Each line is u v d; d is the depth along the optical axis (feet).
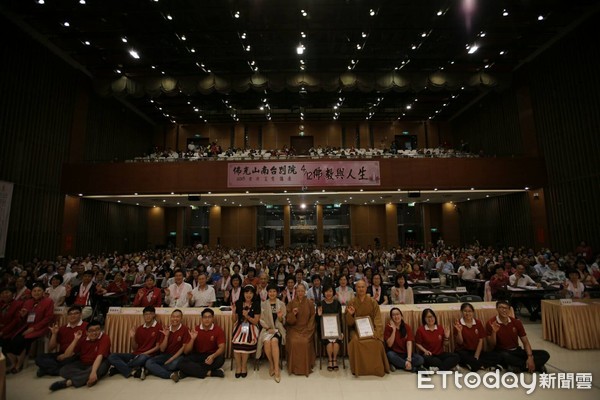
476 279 28.48
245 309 15.10
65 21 37.73
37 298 16.70
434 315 15.19
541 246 46.68
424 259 42.11
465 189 48.01
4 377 10.96
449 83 50.29
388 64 48.37
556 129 44.52
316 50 44.65
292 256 47.96
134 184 47.19
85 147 51.08
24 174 40.50
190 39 41.45
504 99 55.47
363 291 15.61
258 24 38.83
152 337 15.16
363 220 75.72
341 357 16.46
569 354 16.30
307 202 66.44
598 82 38.63
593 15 38.29
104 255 47.78
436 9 36.35
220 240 74.54
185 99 61.16
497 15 37.47
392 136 73.61
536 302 23.72
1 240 36.45
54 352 14.94
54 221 45.01
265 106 65.21
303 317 15.60
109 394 12.73
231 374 14.66
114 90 50.37
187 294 19.98
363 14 37.22
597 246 39.09
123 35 40.16
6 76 38.04
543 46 44.86
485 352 14.74
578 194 41.50
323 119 72.28
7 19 37.40
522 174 46.98
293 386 13.41
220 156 52.65
